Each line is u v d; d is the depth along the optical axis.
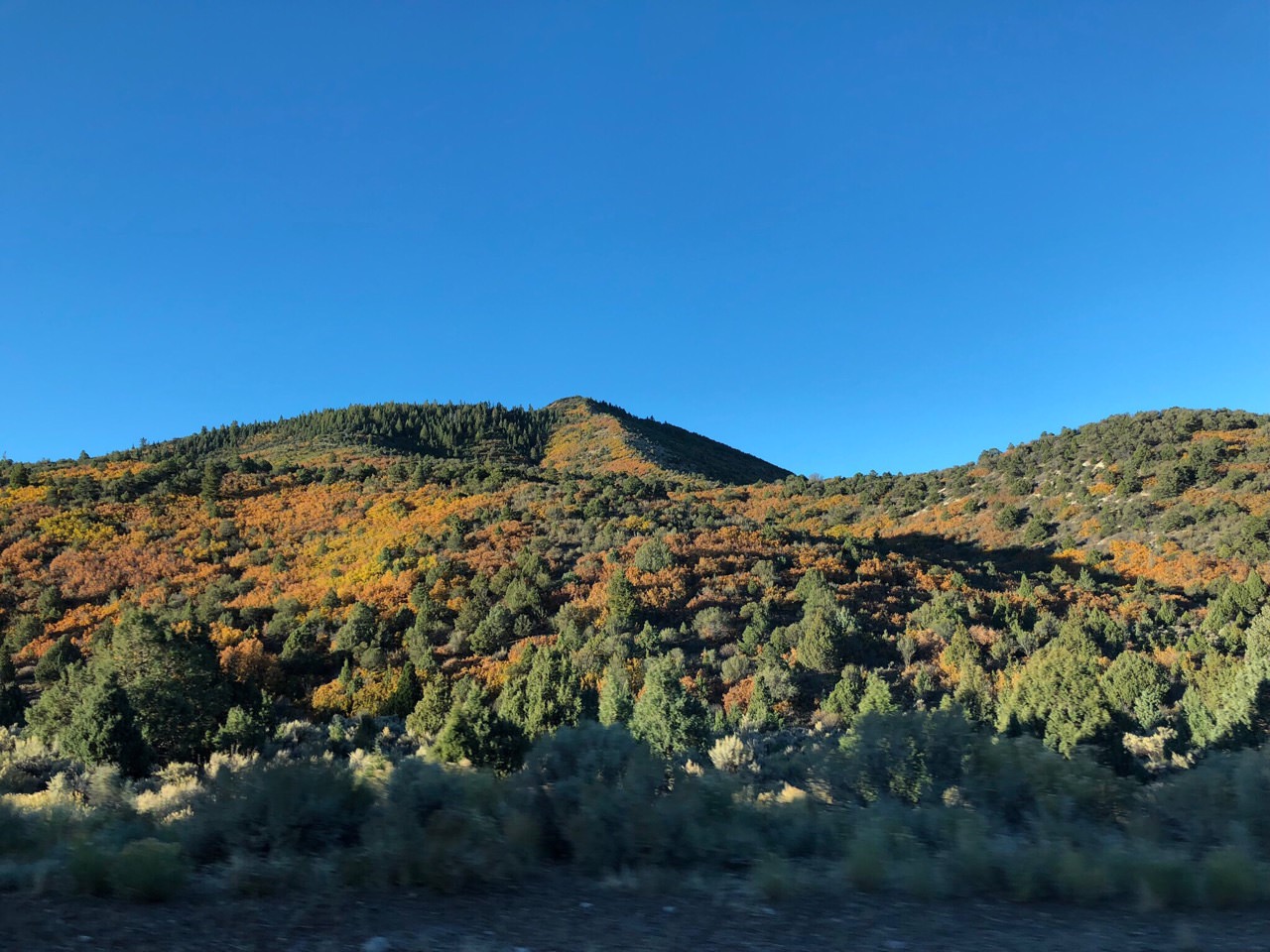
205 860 6.11
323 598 47.91
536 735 21.91
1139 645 40.31
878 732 7.77
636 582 45.16
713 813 6.78
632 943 4.19
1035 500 80.56
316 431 148.50
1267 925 4.39
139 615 23.64
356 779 7.24
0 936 4.22
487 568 50.00
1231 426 85.75
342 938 4.26
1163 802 6.84
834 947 4.10
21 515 69.50
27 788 16.91
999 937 4.24
